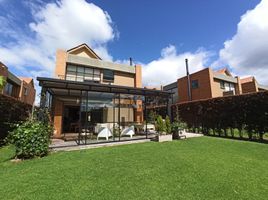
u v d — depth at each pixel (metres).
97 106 12.09
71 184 3.87
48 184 3.86
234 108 11.12
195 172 4.61
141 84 18.84
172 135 10.75
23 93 22.80
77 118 16.06
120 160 5.78
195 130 14.34
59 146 8.15
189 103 15.16
